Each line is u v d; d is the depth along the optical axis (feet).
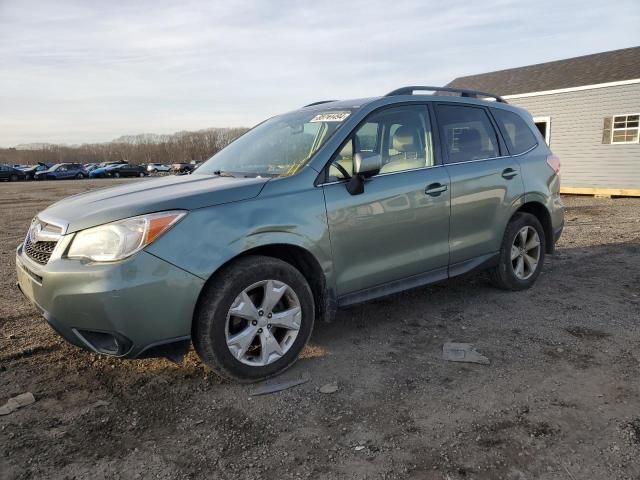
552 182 17.21
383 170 12.69
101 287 9.04
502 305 15.28
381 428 8.89
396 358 11.73
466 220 14.32
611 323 13.61
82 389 10.46
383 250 12.45
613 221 32.58
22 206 56.24
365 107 12.84
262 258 10.53
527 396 9.83
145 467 7.98
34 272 9.96
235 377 10.28
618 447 8.14
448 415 9.24
